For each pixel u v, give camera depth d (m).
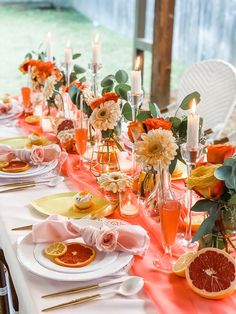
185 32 4.98
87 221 1.38
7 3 9.13
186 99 1.51
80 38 7.59
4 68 6.54
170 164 1.41
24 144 2.14
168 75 4.15
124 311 1.07
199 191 1.15
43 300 1.10
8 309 1.64
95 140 1.95
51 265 1.19
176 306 1.08
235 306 1.08
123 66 6.50
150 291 1.11
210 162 1.23
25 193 1.68
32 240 1.30
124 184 1.50
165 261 1.24
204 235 1.17
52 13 9.02
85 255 1.23
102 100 1.74
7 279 1.79
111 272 1.16
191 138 1.27
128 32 6.67
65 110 2.30
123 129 2.26
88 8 8.20
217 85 2.71
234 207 1.13
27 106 2.54
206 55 4.70
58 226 1.28
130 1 6.45
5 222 1.47
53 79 2.25
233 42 4.31
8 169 1.79
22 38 7.70
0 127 2.40
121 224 1.38
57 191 1.70
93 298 1.10
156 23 4.01
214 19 4.51
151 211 1.46
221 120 2.60
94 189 1.67
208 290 1.10
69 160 1.89
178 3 5.00
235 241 1.28
